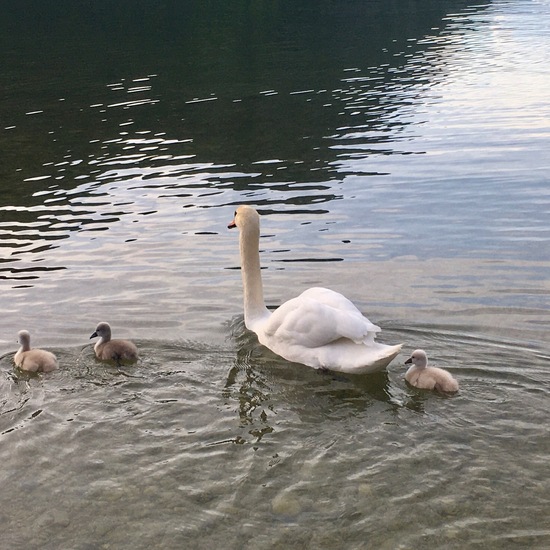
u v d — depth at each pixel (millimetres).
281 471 6855
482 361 8930
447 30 46844
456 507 6281
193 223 14859
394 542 5883
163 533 6078
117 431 7613
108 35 45562
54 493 6641
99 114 25719
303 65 34656
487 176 17750
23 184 18016
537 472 6734
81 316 10734
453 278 11789
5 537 6102
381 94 28062
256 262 10047
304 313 9000
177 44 41844
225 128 23312
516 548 5785
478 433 7395
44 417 7898
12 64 36344
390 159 19516
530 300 10836
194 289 11664
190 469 6934
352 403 8133
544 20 50125
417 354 8570
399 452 7098
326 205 15883
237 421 7781
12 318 10734
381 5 61531
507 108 25297
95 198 16703
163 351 9516
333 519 6176
